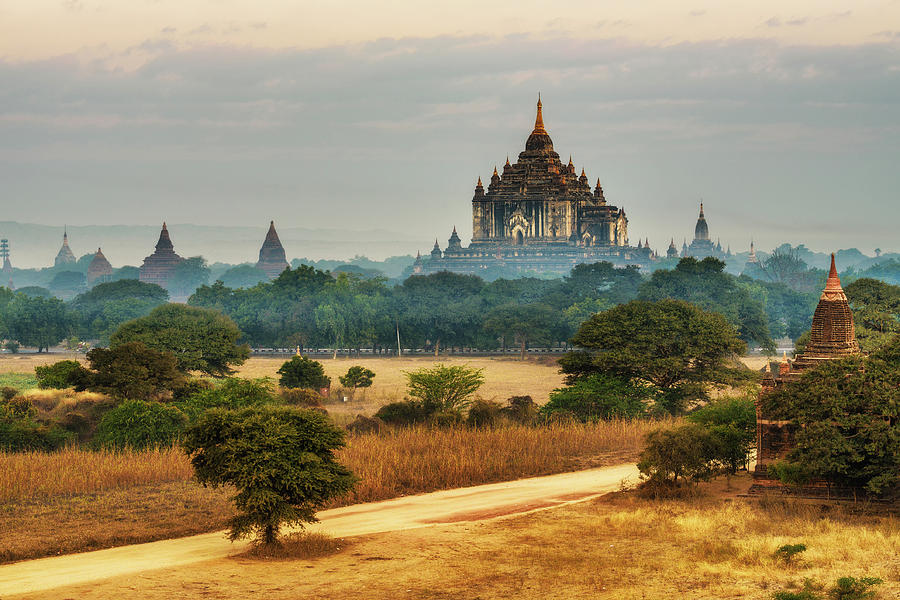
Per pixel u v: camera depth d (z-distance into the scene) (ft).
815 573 199.11
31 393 541.75
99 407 481.46
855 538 227.81
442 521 264.52
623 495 293.02
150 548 239.09
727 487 300.40
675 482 295.28
